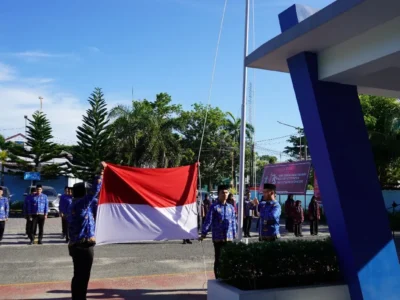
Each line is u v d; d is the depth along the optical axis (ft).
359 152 19.40
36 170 107.04
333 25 16.35
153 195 24.26
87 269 19.44
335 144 19.03
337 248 18.88
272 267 18.04
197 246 44.01
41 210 45.27
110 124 103.04
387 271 18.40
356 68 17.71
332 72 18.80
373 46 16.74
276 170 73.61
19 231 57.77
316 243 19.13
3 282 26.25
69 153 114.73
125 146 99.71
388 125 70.64
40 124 107.24
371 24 16.30
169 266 32.17
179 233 24.39
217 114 133.08
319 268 18.85
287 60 20.97
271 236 24.81
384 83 21.02
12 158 106.52
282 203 96.32
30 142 107.24
